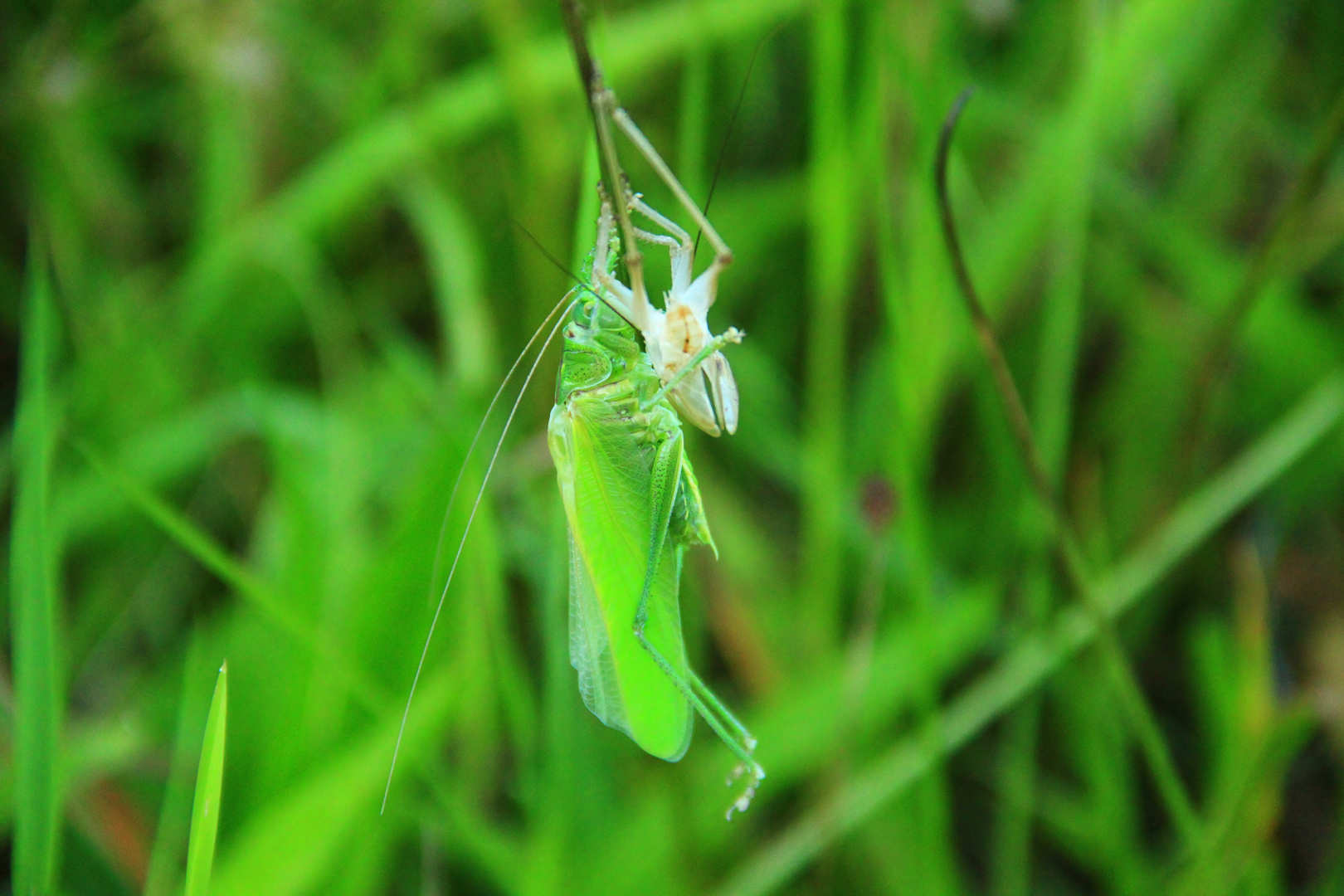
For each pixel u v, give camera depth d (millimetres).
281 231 511
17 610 449
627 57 500
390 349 505
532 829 478
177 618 514
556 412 462
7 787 471
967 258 498
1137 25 490
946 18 507
